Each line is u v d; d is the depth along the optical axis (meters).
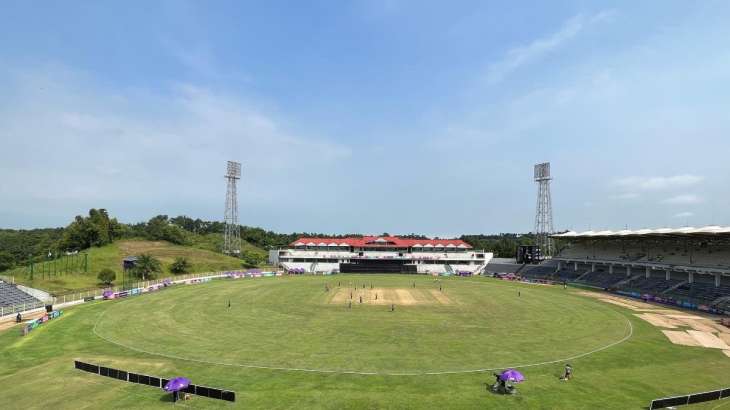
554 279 134.12
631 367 46.47
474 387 39.69
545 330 62.69
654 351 52.72
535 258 157.75
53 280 110.81
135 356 48.62
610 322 69.25
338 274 157.00
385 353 50.03
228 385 39.72
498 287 116.94
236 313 73.69
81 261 139.75
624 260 121.62
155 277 128.38
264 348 51.78
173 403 35.44
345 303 84.69
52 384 39.56
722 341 58.19
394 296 95.44
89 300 89.06
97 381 40.28
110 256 150.75
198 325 64.19
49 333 59.34
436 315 72.94
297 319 68.69
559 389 39.50
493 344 54.53
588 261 132.38
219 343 54.03
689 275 98.56
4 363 46.56
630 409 35.31
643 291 102.38
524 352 51.22
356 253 171.50
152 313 73.69
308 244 173.88
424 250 175.50
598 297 98.75
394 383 40.47
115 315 72.00
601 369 45.59
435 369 44.59
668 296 93.38
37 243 199.62
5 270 136.38
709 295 87.62
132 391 37.94
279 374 42.69
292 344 53.66
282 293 98.94
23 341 55.31
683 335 61.06
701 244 108.44
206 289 107.06
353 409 34.56
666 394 38.94
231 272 145.75
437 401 36.34
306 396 37.12
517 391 38.78
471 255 172.50
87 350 51.06
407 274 159.88
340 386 39.56
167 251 174.25
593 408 35.34
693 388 40.62
